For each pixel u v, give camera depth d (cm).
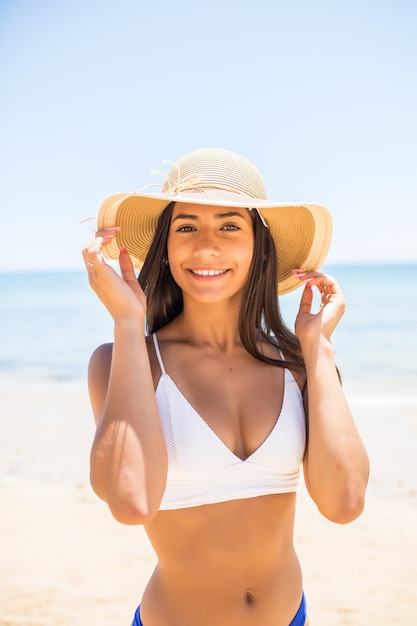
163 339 253
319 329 246
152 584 233
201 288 240
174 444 223
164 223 255
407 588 549
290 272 290
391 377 2036
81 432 1159
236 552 221
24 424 1247
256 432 233
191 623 221
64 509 750
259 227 255
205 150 256
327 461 227
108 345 247
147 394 212
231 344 253
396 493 793
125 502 200
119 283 222
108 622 486
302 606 238
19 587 552
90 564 602
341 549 638
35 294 5012
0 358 2677
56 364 2514
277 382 247
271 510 228
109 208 243
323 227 266
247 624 220
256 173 259
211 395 236
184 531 222
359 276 5744
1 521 714
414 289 4688
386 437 1088
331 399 233
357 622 491
